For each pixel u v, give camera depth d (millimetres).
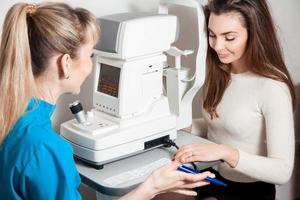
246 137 1597
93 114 1495
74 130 1399
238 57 1537
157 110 1491
